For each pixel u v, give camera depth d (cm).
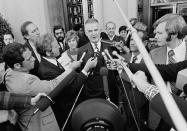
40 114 127
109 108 59
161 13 424
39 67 162
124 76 128
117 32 455
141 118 142
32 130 125
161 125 118
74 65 147
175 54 131
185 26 124
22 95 116
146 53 41
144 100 142
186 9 378
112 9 452
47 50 162
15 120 125
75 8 532
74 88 145
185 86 80
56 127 134
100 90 156
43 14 490
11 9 477
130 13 441
